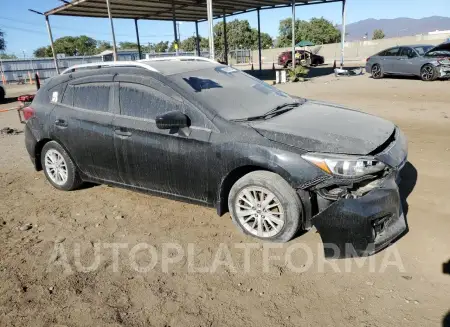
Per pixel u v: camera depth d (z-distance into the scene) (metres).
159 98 3.86
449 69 14.98
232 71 4.64
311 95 13.28
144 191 4.17
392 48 17.23
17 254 3.49
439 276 2.80
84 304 2.74
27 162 6.59
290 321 2.46
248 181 3.34
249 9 27.06
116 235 3.76
